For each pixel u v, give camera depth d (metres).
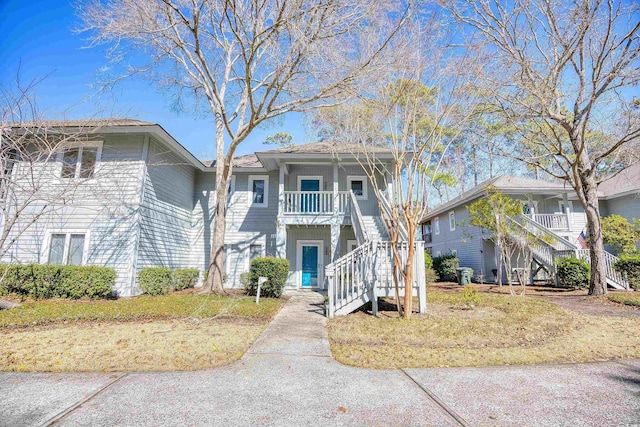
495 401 3.17
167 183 13.27
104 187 11.34
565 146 15.71
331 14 8.66
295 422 2.74
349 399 3.20
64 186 9.82
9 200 8.80
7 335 5.73
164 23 10.35
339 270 8.53
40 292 9.63
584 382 3.66
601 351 4.86
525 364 4.30
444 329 6.05
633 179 18.23
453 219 22.28
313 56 9.30
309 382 3.63
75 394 3.26
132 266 10.84
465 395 3.30
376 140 9.32
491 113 11.84
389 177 13.60
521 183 18.42
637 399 3.21
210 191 15.93
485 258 18.12
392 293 7.81
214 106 13.10
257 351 4.83
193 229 15.53
